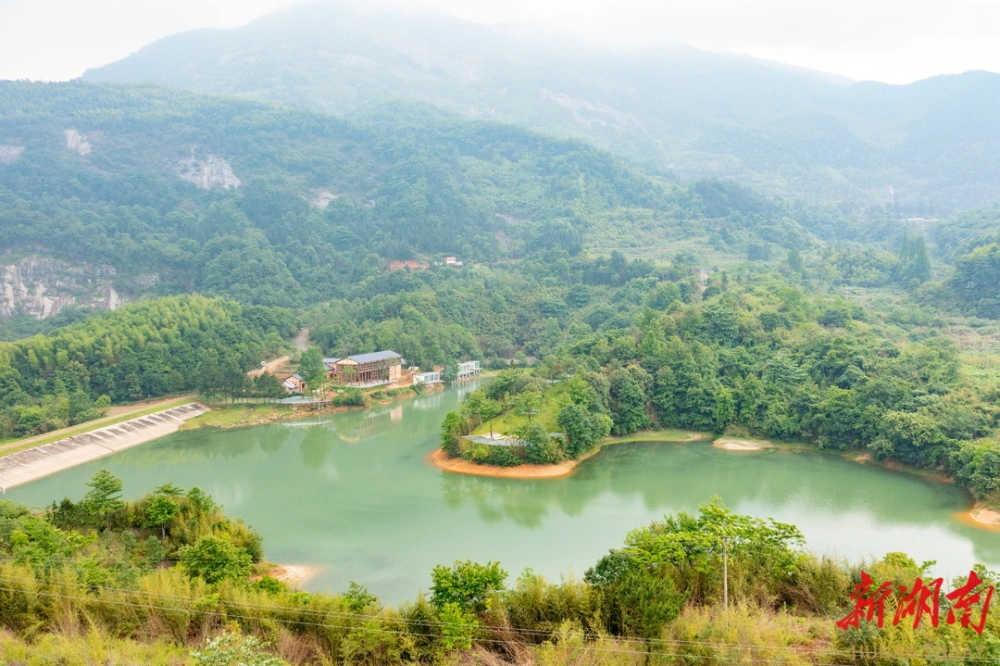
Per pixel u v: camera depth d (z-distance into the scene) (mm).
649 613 44625
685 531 55500
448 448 125812
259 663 35750
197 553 62469
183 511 75500
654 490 105875
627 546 57688
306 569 75312
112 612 48719
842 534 85750
